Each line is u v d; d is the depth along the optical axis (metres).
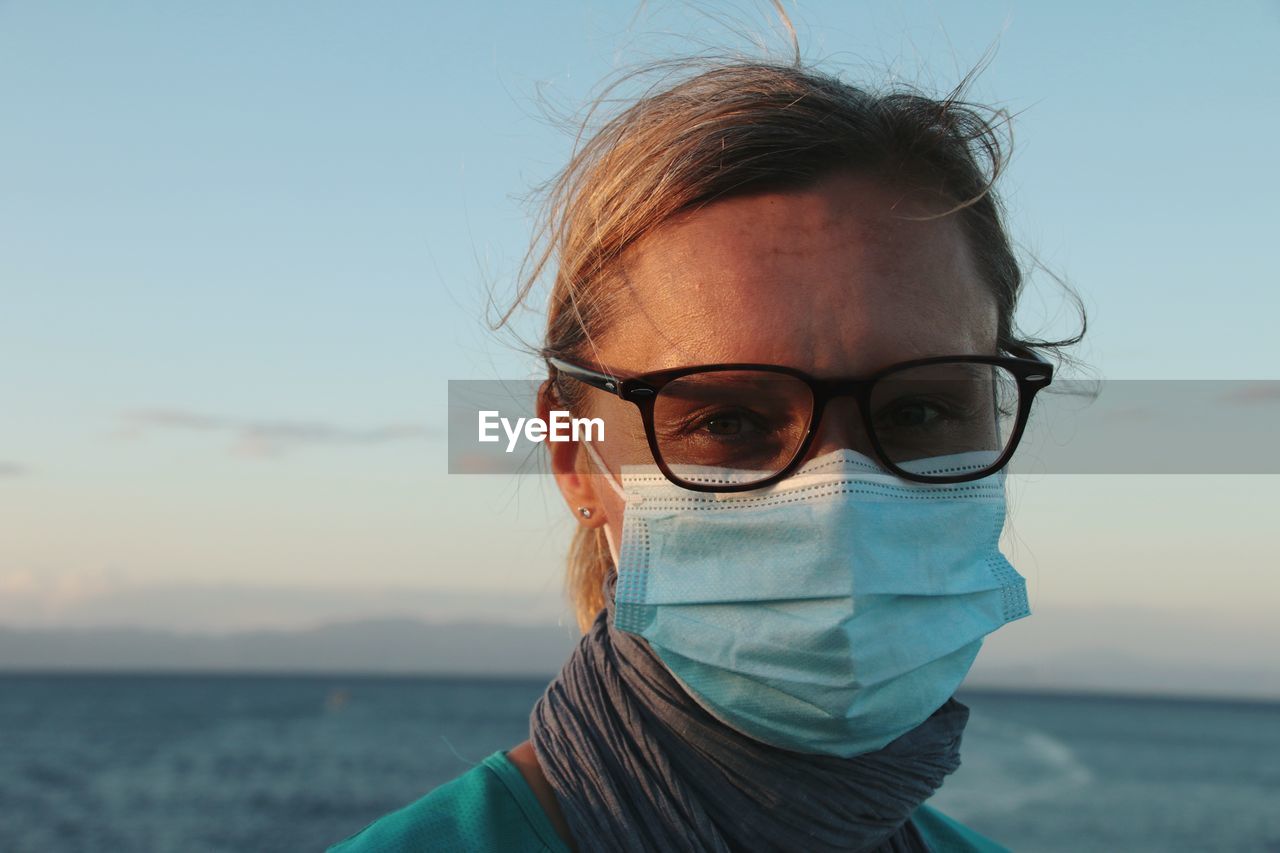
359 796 43.12
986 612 1.69
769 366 1.52
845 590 1.50
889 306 1.56
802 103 1.67
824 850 1.58
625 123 1.90
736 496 1.57
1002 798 38.34
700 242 1.58
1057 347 2.16
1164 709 166.62
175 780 48.69
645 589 1.60
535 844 1.54
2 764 56.22
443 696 159.38
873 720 1.53
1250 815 42.34
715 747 1.57
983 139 1.86
